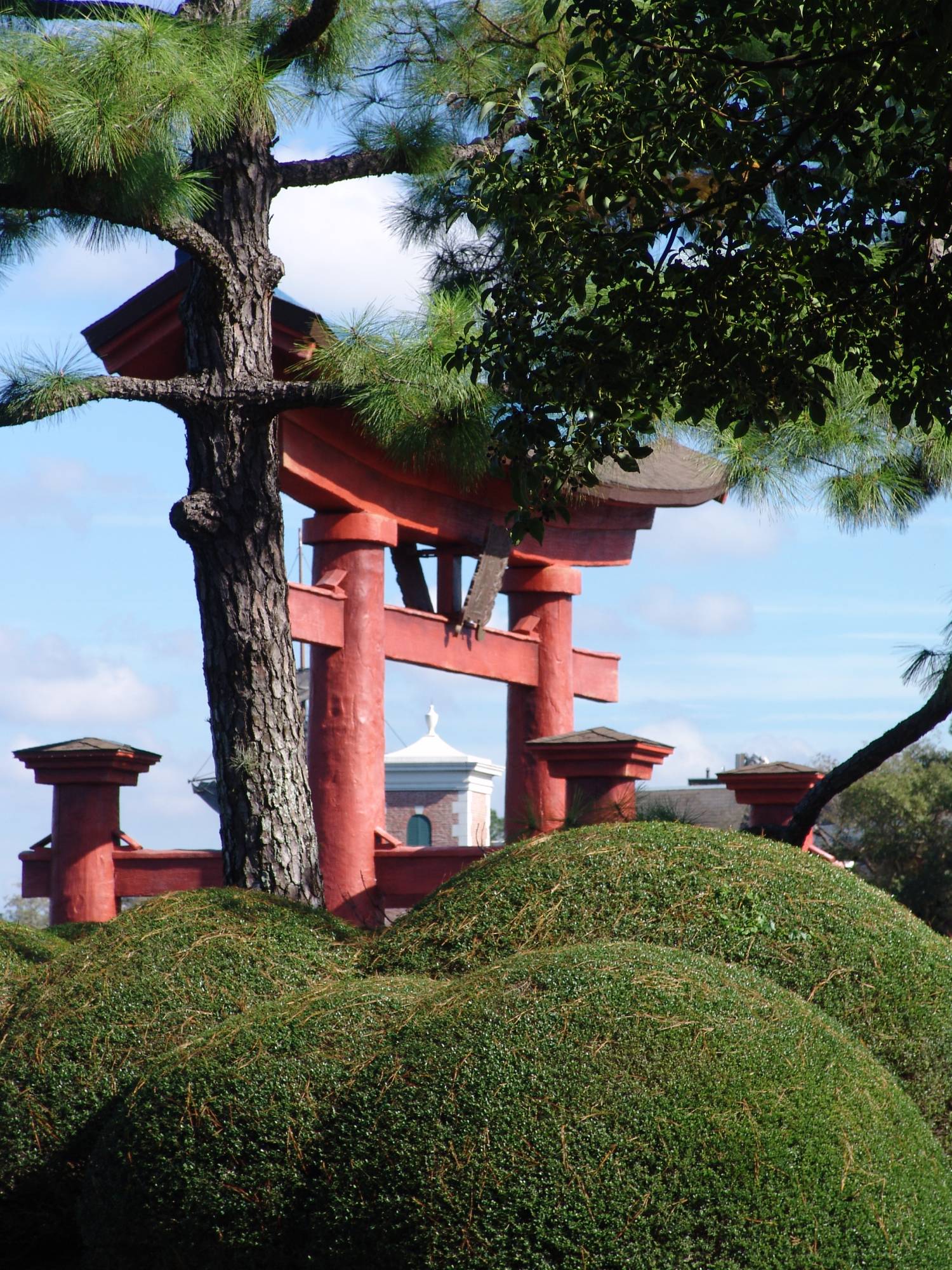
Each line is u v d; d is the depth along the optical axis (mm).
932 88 9734
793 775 19969
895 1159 7672
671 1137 7277
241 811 14273
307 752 19969
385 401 13914
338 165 15648
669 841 10070
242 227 14734
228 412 14461
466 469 15102
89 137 11242
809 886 9719
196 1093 8211
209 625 14586
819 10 10242
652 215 10938
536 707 24141
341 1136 7781
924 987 9234
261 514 14656
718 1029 7797
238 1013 9328
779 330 11344
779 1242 7164
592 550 24797
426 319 13961
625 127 10930
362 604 19922
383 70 17047
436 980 9344
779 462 16609
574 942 9344
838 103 10445
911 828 67375
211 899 10594
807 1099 7613
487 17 17328
